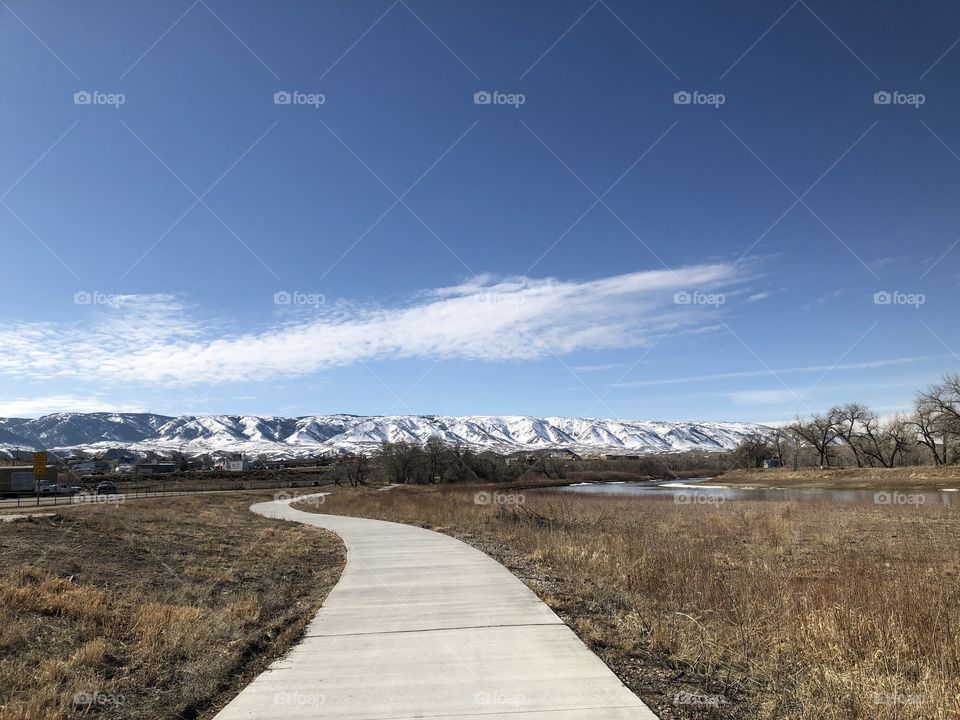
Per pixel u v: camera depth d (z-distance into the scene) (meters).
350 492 56.16
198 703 5.99
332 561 16.36
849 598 9.19
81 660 6.88
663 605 9.49
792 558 15.72
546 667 6.40
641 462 124.25
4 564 11.41
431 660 6.73
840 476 80.12
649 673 6.40
